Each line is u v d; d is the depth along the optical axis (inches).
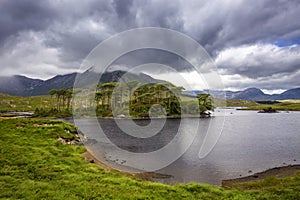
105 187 503.2
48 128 1206.3
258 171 823.1
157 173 762.8
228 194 511.5
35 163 653.9
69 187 482.9
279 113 5196.9
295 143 1392.7
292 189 546.9
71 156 807.7
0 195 410.9
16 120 1304.1
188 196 484.1
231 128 2130.9
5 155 698.2
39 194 427.2
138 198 443.2
